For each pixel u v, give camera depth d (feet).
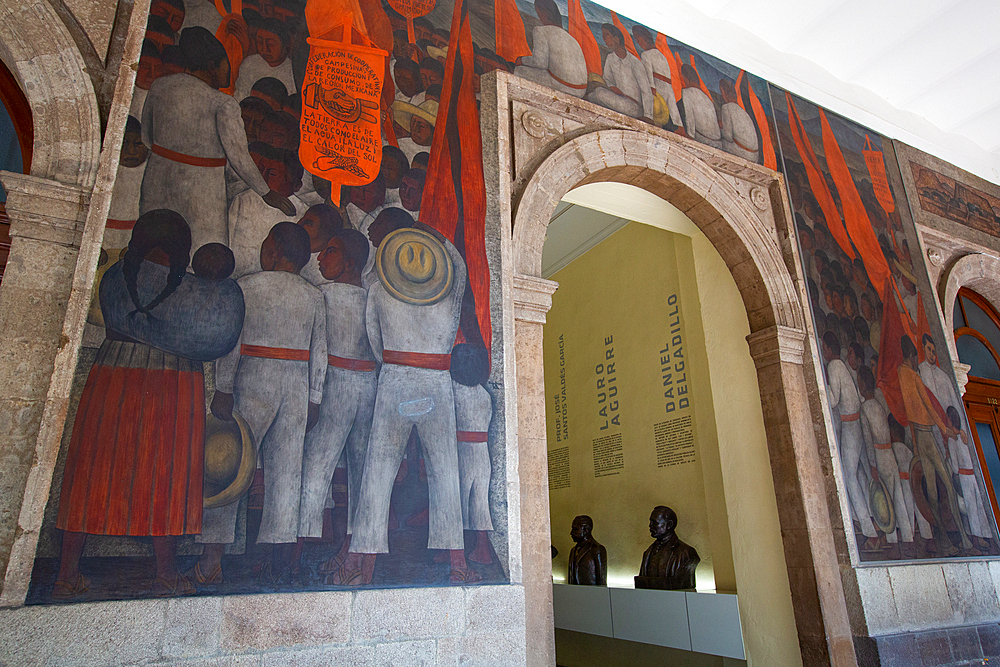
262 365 11.71
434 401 13.06
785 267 20.18
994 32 23.63
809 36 23.59
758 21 22.99
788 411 18.53
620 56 19.52
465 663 11.50
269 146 13.15
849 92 25.59
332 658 10.53
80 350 10.36
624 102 18.90
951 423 22.06
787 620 17.61
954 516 20.36
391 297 13.35
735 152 20.77
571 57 18.40
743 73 22.54
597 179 18.74
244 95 13.23
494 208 15.17
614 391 28.89
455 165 15.15
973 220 27.37
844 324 20.68
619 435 28.12
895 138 26.58
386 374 12.81
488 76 16.51
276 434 11.47
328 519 11.43
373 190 13.99
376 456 12.20
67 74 11.71
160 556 10.02
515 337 14.60
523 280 14.99
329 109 14.10
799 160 22.35
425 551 12.01
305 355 12.16
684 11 21.79
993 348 27.84
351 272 13.14
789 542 17.81
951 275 25.14
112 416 10.32
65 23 12.07
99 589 9.51
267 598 10.41
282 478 11.28
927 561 18.83
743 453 19.84
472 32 16.85
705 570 22.41
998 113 27.71
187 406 10.89
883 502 18.76
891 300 22.49
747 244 19.92
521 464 13.71
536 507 13.58
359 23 15.23
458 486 12.69
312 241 12.96
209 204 12.17
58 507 9.61
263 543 10.78
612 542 27.48
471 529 12.52
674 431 24.97
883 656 16.29
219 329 11.55
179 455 10.61
